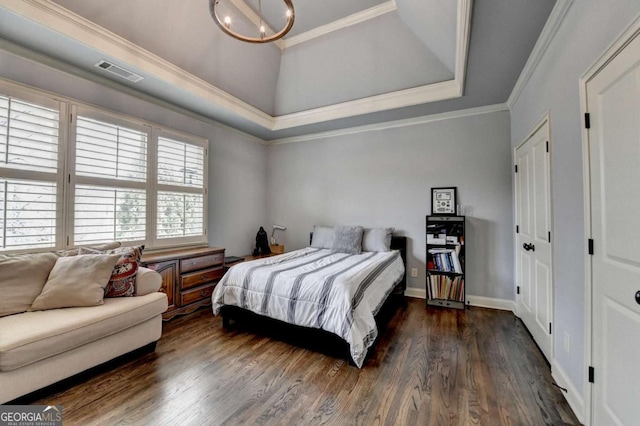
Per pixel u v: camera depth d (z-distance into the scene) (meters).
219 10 2.69
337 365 2.12
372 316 2.24
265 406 1.67
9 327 1.68
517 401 1.71
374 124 4.11
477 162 3.51
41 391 1.71
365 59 3.26
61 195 2.44
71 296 1.99
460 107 3.46
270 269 2.68
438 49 2.80
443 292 3.48
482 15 1.86
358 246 3.71
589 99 1.49
